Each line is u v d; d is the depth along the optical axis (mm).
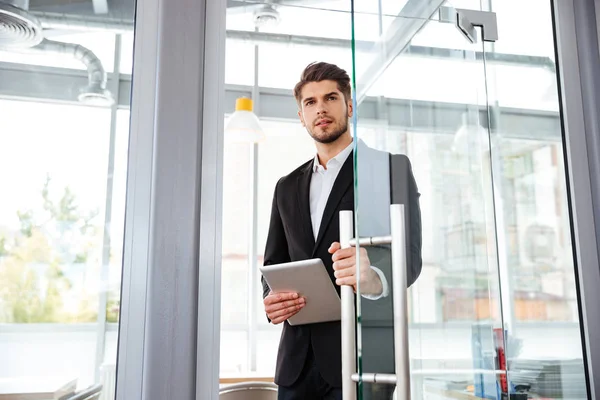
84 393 1160
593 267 1491
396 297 968
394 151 1018
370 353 930
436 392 994
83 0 1290
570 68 1557
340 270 1210
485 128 1170
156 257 1167
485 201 1135
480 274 1099
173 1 1263
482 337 1079
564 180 1553
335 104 1936
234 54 4016
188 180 1205
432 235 1043
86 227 1206
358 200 953
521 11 1628
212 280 1215
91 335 1178
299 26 3561
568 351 1501
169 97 1227
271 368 3721
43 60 1254
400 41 1065
